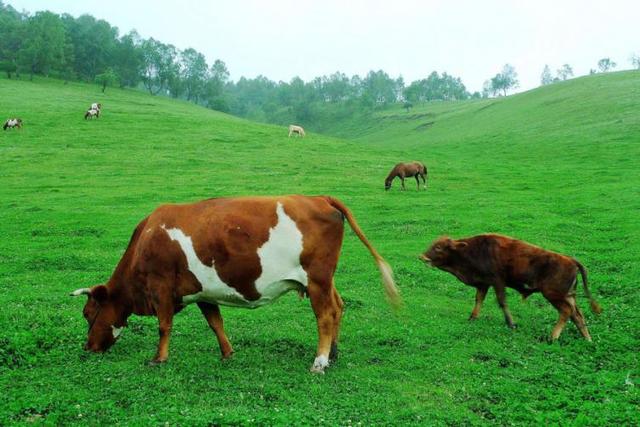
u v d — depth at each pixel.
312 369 8.31
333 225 8.48
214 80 181.75
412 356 9.20
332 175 37.28
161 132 53.31
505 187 33.62
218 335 8.92
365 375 8.33
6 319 10.23
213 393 7.53
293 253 8.26
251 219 8.24
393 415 7.00
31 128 51.91
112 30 174.38
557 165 44.53
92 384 7.77
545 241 18.22
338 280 14.55
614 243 17.94
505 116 90.94
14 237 20.11
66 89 97.94
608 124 62.38
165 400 7.27
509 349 9.62
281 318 11.19
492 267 10.76
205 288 8.34
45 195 29.06
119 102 81.31
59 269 15.61
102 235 20.20
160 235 8.36
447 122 113.75
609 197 26.39
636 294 12.36
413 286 13.97
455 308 12.16
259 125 67.50
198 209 8.47
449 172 40.88
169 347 9.35
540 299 12.70
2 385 7.69
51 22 128.50
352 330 10.51
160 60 155.25
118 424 6.61
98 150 43.84
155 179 34.22
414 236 20.09
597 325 10.80
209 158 42.28
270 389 7.69
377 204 26.95
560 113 76.75
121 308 8.99
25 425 6.57
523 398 7.61
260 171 38.03
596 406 7.19
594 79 100.81
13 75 119.75
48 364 8.56
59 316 10.61
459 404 7.46
